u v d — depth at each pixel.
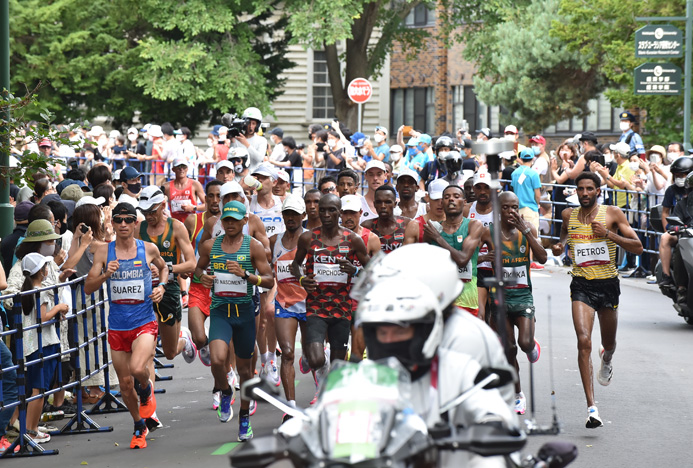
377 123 74.88
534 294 31.81
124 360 16.17
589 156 36.53
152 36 58.50
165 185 28.88
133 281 16.12
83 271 19.67
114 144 46.97
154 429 17.27
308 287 16.41
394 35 66.00
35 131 20.70
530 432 8.80
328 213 16.28
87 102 58.81
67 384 17.95
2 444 16.23
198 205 29.06
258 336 20.53
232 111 59.25
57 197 22.89
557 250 17.88
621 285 34.50
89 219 19.36
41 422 18.48
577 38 52.78
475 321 8.67
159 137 44.66
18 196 25.34
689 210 27.98
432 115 85.50
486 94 64.44
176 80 55.75
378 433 7.18
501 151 9.62
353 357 9.10
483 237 17.52
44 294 16.73
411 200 19.80
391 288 8.05
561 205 40.66
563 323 26.94
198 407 19.36
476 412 7.98
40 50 56.94
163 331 19.34
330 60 63.06
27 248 17.25
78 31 56.44
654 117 51.03
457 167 26.19
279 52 62.66
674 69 41.75
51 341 16.91
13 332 15.91
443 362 8.22
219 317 16.88
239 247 16.67
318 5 55.19
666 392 19.39
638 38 41.91
